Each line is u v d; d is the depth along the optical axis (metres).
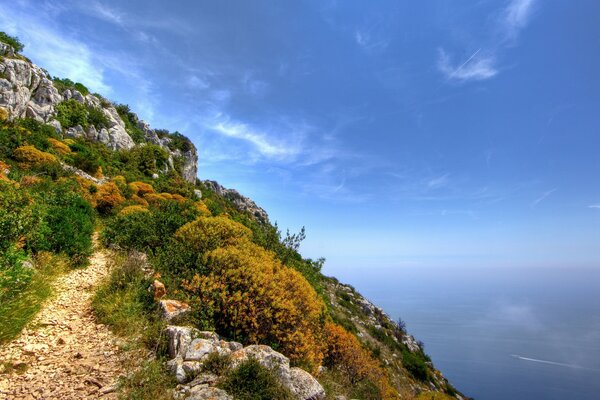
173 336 5.30
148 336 5.48
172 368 4.59
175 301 6.63
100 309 6.49
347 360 10.91
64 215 10.45
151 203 27.20
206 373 4.61
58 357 4.85
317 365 7.75
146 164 41.94
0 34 39.03
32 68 36.88
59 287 7.76
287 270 9.78
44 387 4.04
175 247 9.15
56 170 20.75
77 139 36.84
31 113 34.25
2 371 4.29
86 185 20.89
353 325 29.81
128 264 8.17
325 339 10.27
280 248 12.04
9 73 32.22
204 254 8.45
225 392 4.19
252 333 6.77
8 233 7.48
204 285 7.01
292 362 6.85
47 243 9.09
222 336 6.47
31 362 4.64
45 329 5.72
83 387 4.09
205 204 36.47
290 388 4.78
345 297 42.69
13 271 6.30
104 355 4.97
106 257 11.14
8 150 21.14
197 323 6.28
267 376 4.60
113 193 21.73
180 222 11.92
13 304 5.59
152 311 6.43
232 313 6.81
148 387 4.12
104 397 3.91
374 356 24.16
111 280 7.66
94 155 31.91
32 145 24.38
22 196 9.66
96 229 14.74
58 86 42.41
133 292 6.89
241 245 10.09
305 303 8.75
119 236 11.81
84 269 9.55
